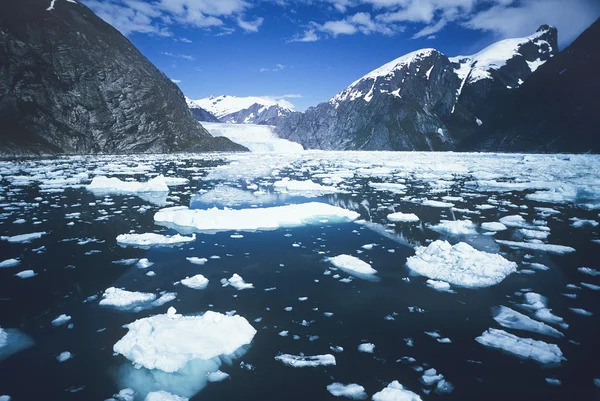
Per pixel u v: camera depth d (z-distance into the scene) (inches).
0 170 1189.1
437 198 734.5
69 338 213.9
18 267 331.6
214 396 162.9
